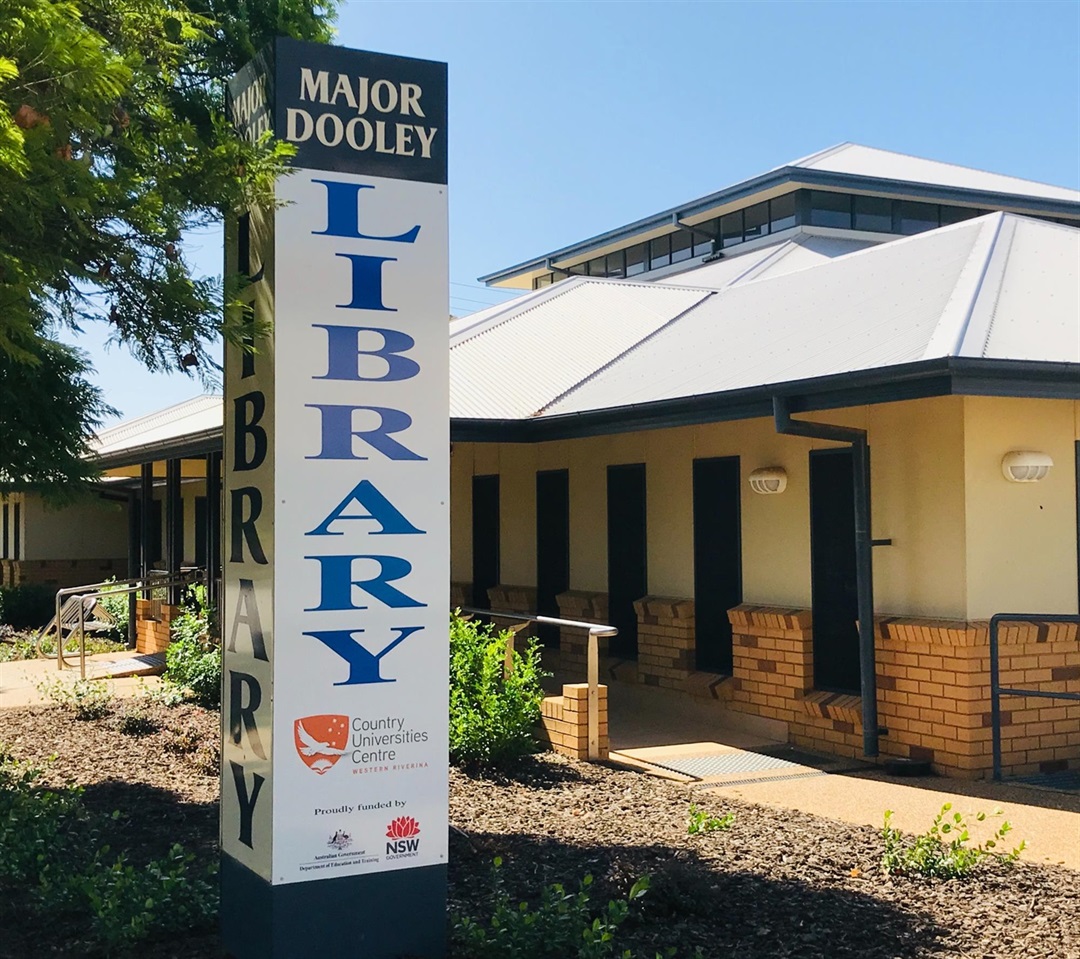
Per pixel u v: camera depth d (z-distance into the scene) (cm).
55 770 872
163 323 477
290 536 454
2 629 2194
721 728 1098
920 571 912
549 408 1156
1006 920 510
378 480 469
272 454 456
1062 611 915
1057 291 991
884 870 584
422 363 479
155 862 571
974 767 857
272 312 459
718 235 3634
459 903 532
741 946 479
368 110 478
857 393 826
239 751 479
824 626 1002
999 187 3556
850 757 950
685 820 705
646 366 1209
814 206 3319
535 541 1431
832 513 995
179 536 1784
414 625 473
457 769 839
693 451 1166
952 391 764
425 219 484
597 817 712
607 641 1291
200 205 482
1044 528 911
